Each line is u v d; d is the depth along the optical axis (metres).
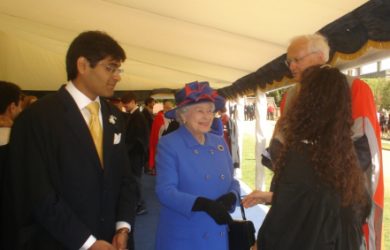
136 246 4.25
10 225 1.51
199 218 1.86
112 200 1.72
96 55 1.59
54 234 1.49
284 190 1.38
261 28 3.24
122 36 5.19
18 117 1.58
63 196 1.54
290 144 1.43
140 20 4.14
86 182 1.57
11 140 1.53
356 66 2.87
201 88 1.89
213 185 1.91
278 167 1.46
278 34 3.35
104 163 1.66
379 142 1.82
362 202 1.41
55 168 1.53
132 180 1.90
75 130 1.57
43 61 9.30
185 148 1.92
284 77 3.90
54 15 4.91
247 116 29.98
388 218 5.41
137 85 12.80
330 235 1.29
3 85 2.41
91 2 3.85
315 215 1.31
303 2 2.32
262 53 4.32
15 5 4.65
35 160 1.49
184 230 1.86
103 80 1.63
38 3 4.34
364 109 1.80
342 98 1.41
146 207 5.92
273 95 25.05
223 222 1.67
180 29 4.14
